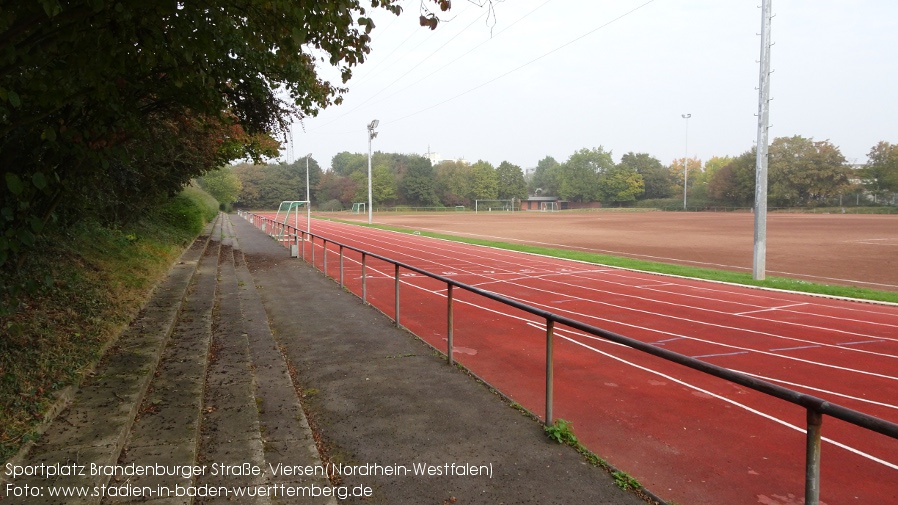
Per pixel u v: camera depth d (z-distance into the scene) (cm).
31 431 349
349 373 609
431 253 2500
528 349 833
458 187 11850
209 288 1046
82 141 474
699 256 2516
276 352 664
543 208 12700
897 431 224
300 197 10894
